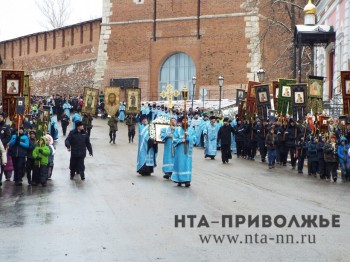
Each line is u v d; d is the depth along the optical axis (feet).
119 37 203.31
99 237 41.29
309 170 79.30
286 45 174.70
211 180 71.20
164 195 59.16
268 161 90.53
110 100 153.17
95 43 209.97
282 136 89.25
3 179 73.92
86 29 214.07
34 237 41.83
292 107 96.12
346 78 87.56
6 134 69.87
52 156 72.95
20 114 81.66
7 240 41.11
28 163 68.74
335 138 75.46
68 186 66.74
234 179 72.64
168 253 36.78
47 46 230.68
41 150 67.82
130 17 202.18
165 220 46.44
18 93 87.20
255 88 103.60
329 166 74.54
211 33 191.93
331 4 130.72
